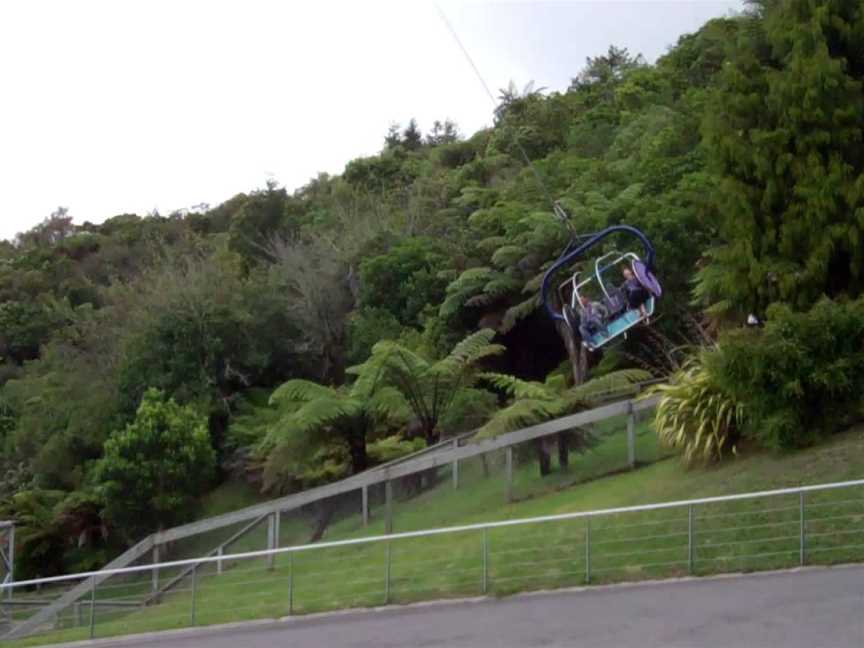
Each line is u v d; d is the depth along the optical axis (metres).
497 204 40.56
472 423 28.59
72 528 31.33
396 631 14.81
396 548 20.86
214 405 34.31
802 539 14.96
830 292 20.78
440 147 65.56
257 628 16.66
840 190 20.33
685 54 50.44
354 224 43.31
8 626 24.30
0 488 36.00
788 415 18.48
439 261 37.59
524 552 17.28
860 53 21.62
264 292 38.06
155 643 16.80
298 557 23.05
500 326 34.22
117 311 39.62
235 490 32.00
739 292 21.27
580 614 14.18
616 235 29.14
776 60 22.67
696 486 18.53
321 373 38.56
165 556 26.05
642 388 25.34
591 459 23.33
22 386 43.91
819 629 12.30
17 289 60.78
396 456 28.88
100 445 34.91
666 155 34.31
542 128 54.78
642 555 16.14
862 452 17.59
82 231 74.25
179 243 53.56
